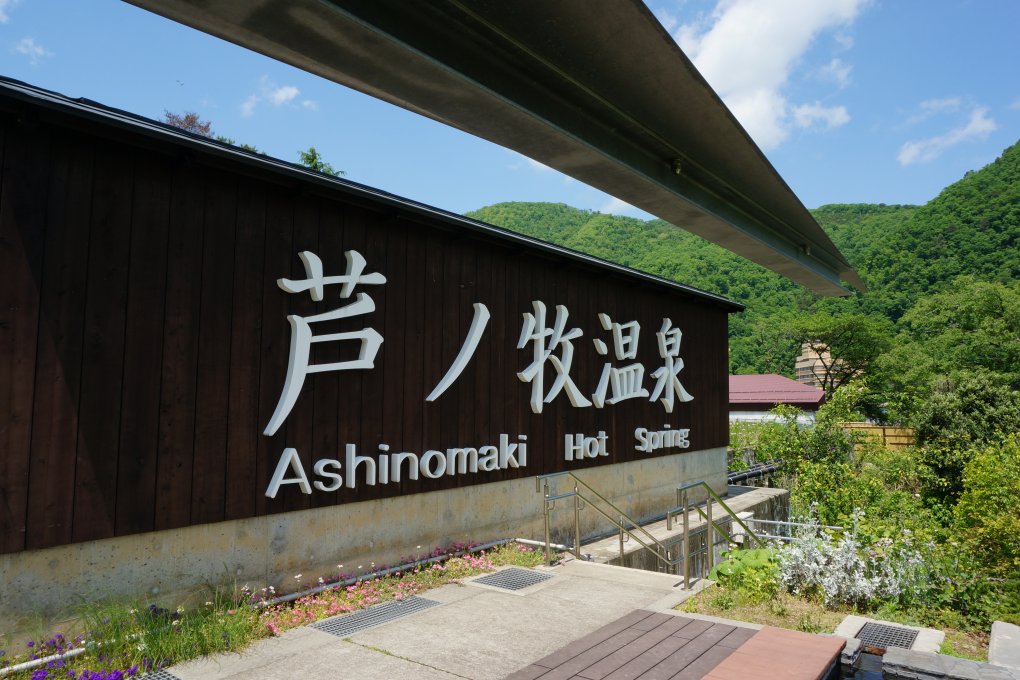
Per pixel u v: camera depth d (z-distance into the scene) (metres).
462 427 7.70
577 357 9.69
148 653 4.42
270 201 5.90
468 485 7.73
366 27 3.09
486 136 4.60
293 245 6.05
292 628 5.17
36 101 4.25
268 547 5.77
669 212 6.50
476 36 3.67
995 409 18.88
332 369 6.24
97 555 4.74
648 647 4.64
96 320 4.77
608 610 5.61
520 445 8.46
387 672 4.29
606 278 10.41
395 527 6.87
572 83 4.34
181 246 5.28
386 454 6.77
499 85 4.00
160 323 5.12
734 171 6.32
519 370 8.59
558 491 9.16
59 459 4.55
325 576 6.19
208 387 5.39
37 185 4.53
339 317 6.32
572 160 5.09
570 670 4.22
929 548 7.21
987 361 33.75
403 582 6.32
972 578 7.17
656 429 11.54
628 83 4.52
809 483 14.96
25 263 4.45
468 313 7.83
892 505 13.47
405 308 7.08
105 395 4.79
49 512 4.48
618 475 10.52
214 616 5.00
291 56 3.38
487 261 8.16
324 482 6.21
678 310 12.48
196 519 5.26
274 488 5.74
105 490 4.76
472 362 7.88
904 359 38.66
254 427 5.69
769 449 19.80
